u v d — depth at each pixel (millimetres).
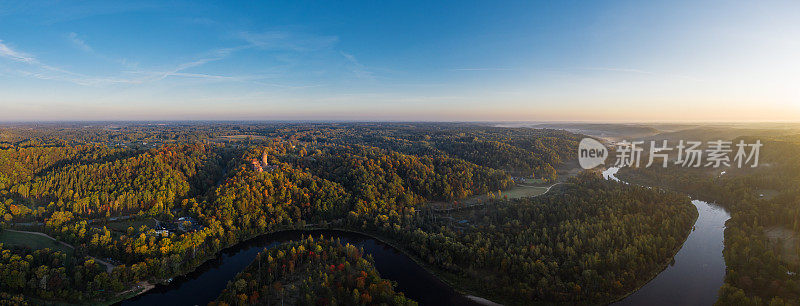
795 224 153500
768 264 124938
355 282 122938
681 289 127062
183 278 138375
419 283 135500
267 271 132000
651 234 149750
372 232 181750
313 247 147750
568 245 142375
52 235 155375
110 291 123000
